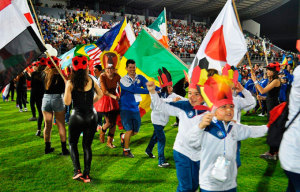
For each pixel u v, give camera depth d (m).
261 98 6.49
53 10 26.52
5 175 3.58
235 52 3.88
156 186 3.27
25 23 3.01
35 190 3.14
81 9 29.67
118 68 4.80
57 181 3.40
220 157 1.96
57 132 5.98
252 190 3.18
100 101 4.61
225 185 2.01
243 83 13.55
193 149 2.36
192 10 37.53
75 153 3.37
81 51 7.22
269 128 2.18
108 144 4.87
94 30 24.47
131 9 34.97
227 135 2.01
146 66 4.61
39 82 5.28
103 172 3.72
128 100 4.20
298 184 2.01
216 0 33.44
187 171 2.40
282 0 35.16
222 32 3.85
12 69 2.94
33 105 7.18
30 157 4.30
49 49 4.09
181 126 2.42
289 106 2.07
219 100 1.92
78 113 3.21
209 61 3.74
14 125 6.67
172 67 4.35
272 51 35.22
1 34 2.90
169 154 4.50
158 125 3.75
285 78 6.18
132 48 4.75
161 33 6.22
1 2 2.92
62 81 4.18
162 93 3.52
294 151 1.97
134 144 5.12
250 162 4.13
